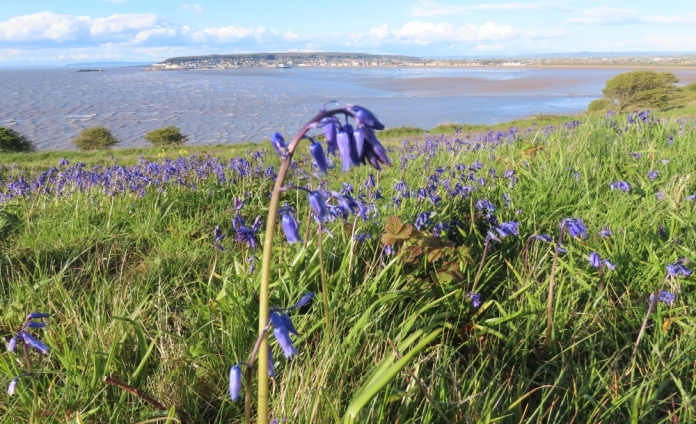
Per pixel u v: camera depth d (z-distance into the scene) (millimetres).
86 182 7445
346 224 4012
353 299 3367
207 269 4336
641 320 3252
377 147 1512
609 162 6570
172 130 46875
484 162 7914
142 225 5352
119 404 2445
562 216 4914
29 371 2439
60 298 3615
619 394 2625
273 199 1616
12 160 32312
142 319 3334
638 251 3938
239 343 2930
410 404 2516
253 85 192250
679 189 5129
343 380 2551
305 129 1561
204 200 6703
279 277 3408
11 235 5363
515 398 2691
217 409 2758
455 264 3609
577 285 3652
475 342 3221
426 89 140125
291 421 2387
